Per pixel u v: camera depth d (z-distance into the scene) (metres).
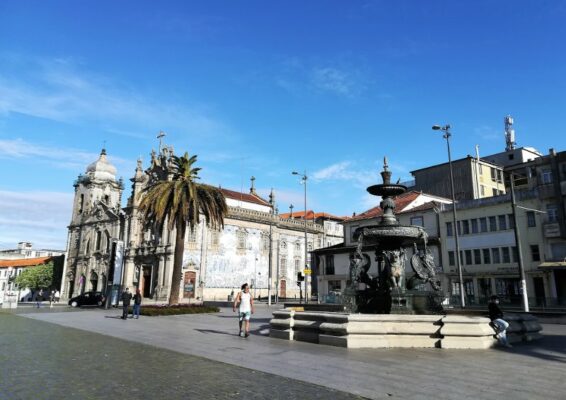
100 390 7.70
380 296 17.47
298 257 74.62
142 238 65.88
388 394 7.60
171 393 7.53
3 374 8.89
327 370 9.56
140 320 24.78
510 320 14.68
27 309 39.31
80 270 76.38
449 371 9.51
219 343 14.09
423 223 46.00
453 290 42.56
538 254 37.81
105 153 84.50
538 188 38.44
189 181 36.31
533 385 8.29
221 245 63.19
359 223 52.00
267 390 7.80
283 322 15.38
